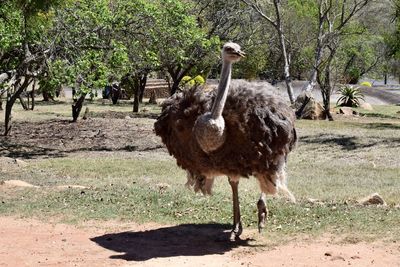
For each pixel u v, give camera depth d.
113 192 12.96
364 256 8.47
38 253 8.70
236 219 9.45
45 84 21.81
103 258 8.48
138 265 8.16
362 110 47.62
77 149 24.56
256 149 8.83
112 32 23.36
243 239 9.49
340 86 52.09
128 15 23.83
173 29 24.97
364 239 9.30
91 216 10.84
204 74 40.19
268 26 41.22
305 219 10.62
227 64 8.72
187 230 10.05
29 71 21.66
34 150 24.14
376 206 11.87
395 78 75.44
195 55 32.31
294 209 11.27
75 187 13.62
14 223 10.41
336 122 36.66
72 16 21.66
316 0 40.88
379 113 45.50
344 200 13.46
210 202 11.96
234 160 8.91
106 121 33.88
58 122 33.28
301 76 51.34
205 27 35.78
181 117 9.20
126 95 52.41
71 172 18.20
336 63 45.44
